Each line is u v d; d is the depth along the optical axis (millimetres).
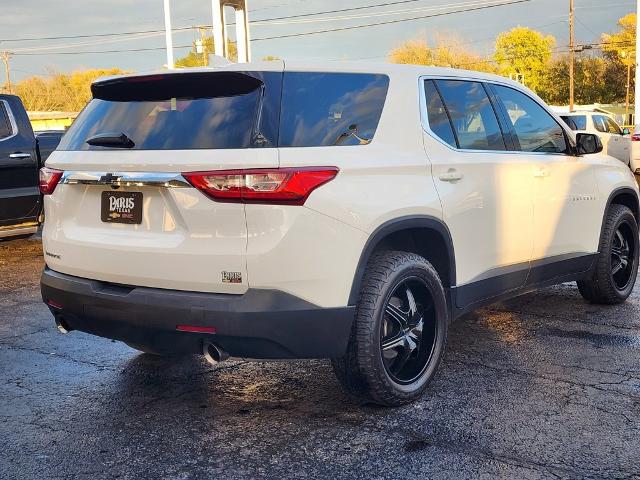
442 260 4191
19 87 78250
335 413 3848
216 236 3363
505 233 4602
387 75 4051
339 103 3719
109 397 4152
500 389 4145
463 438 3488
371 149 3742
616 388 4137
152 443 3514
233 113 3467
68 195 3912
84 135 3938
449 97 4410
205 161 3355
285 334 3361
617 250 6031
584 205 5430
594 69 82375
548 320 5645
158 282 3514
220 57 3721
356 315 3637
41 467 3266
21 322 5898
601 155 5914
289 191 3297
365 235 3547
